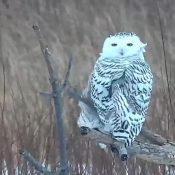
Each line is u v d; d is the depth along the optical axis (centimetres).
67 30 3194
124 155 923
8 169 1440
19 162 1420
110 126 939
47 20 3338
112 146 943
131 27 3108
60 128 641
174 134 1370
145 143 1023
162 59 2523
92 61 2738
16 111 1606
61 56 2738
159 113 1480
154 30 2986
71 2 3453
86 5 3419
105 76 970
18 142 1466
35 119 1543
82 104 963
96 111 956
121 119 934
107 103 948
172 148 1033
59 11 3406
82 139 1431
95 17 3294
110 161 1406
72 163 1398
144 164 1389
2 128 1484
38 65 2714
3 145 1461
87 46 2939
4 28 3198
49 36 3127
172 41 2841
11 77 2469
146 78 988
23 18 3338
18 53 2884
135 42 1003
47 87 2150
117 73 972
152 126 1414
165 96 1405
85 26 3206
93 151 1417
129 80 969
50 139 1434
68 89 798
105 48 1005
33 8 3438
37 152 1446
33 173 1387
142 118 961
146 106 980
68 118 1520
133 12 3294
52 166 1395
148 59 2539
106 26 3119
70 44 3020
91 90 969
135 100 959
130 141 930
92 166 1409
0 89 2323
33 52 2862
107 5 3397
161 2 3219
